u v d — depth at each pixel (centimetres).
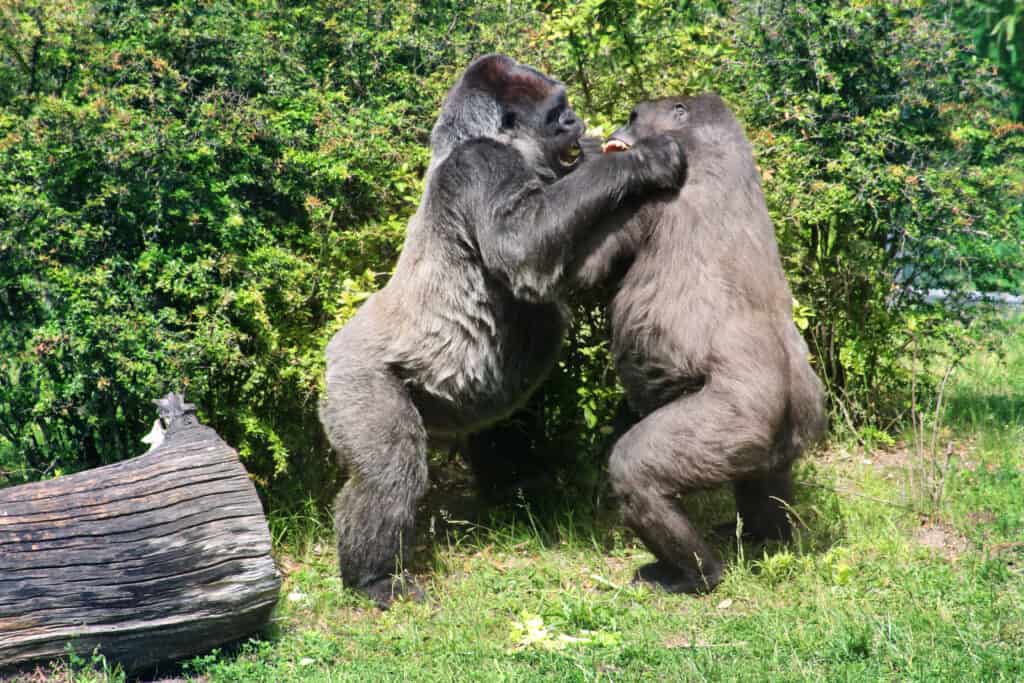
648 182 864
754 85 1248
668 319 860
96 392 954
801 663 724
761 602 844
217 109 1022
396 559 899
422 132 1171
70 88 1056
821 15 1260
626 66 1173
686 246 859
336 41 1277
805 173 1194
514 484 1102
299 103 1132
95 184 973
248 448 979
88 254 954
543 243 862
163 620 752
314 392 996
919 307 1279
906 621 784
